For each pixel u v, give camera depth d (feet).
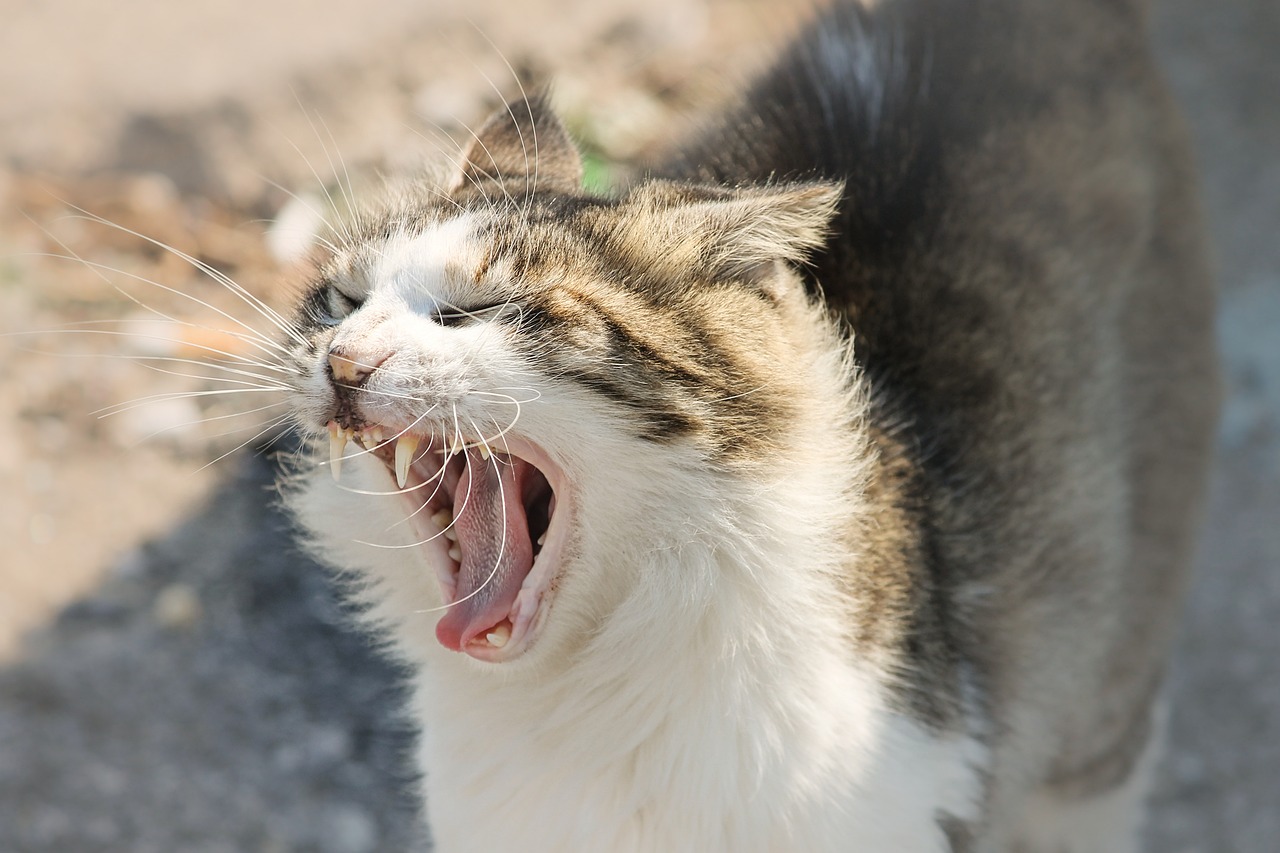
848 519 10.84
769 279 10.97
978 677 12.09
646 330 10.27
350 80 24.54
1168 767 17.33
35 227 22.41
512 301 10.33
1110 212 14.11
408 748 15.35
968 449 12.51
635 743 10.53
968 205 13.32
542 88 14.79
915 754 10.84
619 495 10.28
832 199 11.02
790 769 10.30
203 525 18.74
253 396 19.11
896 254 12.94
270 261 22.07
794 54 14.98
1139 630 14.92
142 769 16.01
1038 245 13.48
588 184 19.71
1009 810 13.26
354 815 15.84
